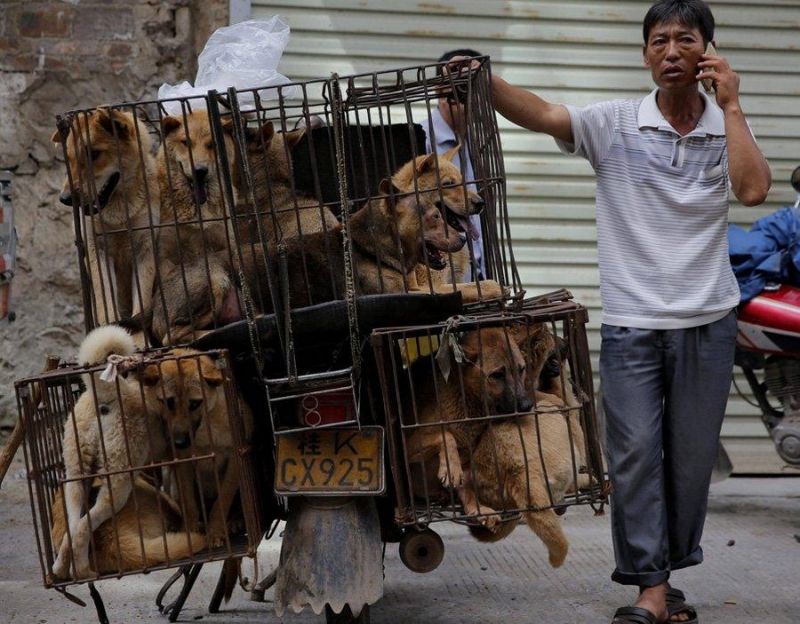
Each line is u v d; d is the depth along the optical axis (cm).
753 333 588
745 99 757
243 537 392
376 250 395
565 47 743
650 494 426
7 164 693
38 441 392
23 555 537
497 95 432
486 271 451
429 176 453
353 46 719
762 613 461
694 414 429
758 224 603
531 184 748
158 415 388
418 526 373
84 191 458
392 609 466
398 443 392
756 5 752
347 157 491
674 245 425
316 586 372
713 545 568
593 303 755
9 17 691
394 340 373
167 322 381
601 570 523
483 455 394
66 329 705
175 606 444
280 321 364
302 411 373
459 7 730
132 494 372
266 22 544
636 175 428
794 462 600
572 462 395
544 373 429
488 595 486
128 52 700
